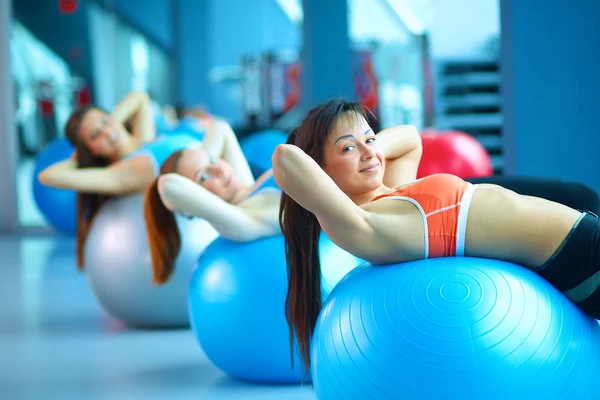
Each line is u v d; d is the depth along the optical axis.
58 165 4.58
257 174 5.10
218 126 3.98
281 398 3.06
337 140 2.21
